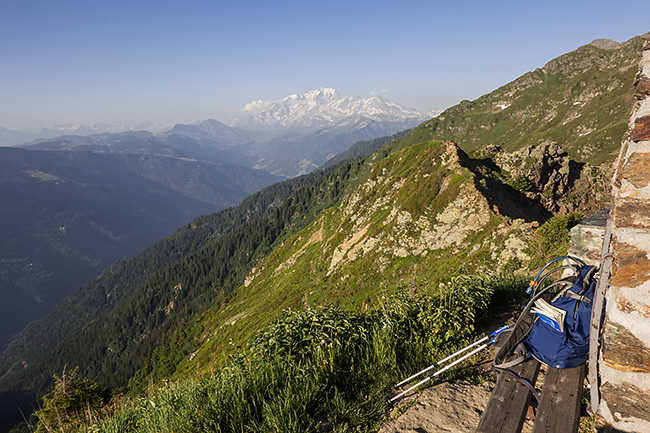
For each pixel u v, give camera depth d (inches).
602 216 129.6
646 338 67.6
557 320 82.3
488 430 73.9
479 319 238.8
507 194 2071.9
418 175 2239.2
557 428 70.4
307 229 4761.3
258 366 169.5
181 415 149.1
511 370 89.1
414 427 127.0
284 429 128.5
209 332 4215.1
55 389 500.4
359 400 149.9
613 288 72.5
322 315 200.2
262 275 4827.8
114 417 202.7
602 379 74.3
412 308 212.1
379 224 2539.4
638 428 69.2
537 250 767.7
